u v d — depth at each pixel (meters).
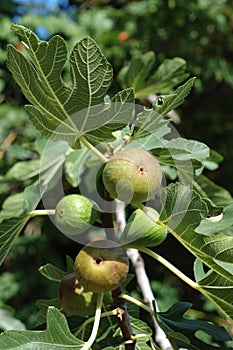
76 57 0.68
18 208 1.20
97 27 3.08
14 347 0.68
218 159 1.15
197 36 3.09
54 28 2.95
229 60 3.33
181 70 1.35
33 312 2.67
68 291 0.73
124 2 3.46
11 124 2.54
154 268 2.74
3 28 2.87
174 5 3.05
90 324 0.80
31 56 0.69
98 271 0.68
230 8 3.18
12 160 1.79
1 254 0.77
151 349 0.79
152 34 3.09
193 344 0.76
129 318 0.76
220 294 0.75
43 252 2.84
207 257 0.72
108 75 0.69
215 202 1.20
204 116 3.27
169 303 2.62
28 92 0.72
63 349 0.69
